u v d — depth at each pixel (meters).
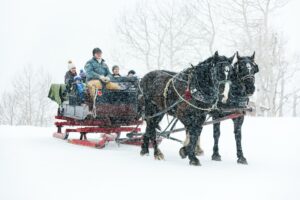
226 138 14.93
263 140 14.39
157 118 11.06
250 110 10.39
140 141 12.98
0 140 13.56
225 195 7.28
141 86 11.38
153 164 9.84
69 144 12.83
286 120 19.83
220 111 10.49
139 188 7.60
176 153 11.81
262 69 36.84
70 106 13.33
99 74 12.58
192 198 7.07
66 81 13.84
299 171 9.34
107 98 12.21
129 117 12.48
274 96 36.38
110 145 12.93
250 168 9.65
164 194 7.26
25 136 14.95
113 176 8.47
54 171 8.77
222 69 9.48
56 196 7.00
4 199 6.82
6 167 9.09
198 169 9.38
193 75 9.79
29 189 7.38
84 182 7.93
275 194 7.42
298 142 13.86
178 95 10.12
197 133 9.89
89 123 12.60
